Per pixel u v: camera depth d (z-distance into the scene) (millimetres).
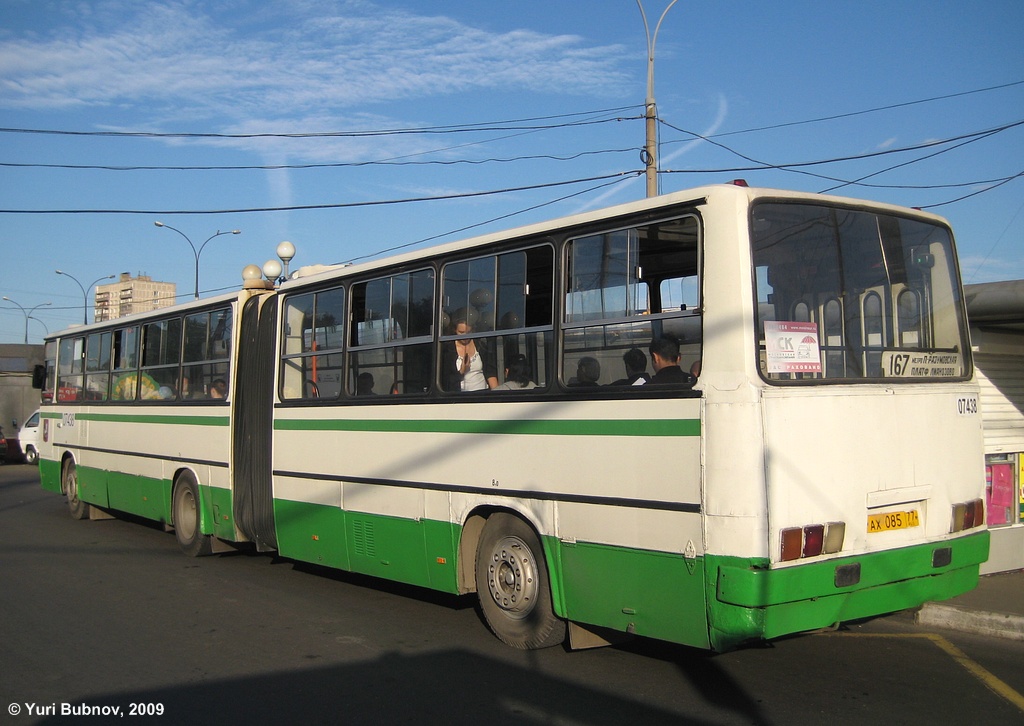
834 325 5871
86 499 14703
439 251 7633
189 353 11664
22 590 9578
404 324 8016
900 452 5922
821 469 5480
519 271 6875
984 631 7328
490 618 7121
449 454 7379
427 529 7586
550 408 6461
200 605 8812
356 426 8469
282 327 9734
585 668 6547
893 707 5652
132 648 7301
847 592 5555
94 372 14641
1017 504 9086
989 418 8781
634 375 5938
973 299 8203
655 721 5465
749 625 5156
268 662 6867
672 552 5562
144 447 12664
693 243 5684
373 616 8281
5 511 17234
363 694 6090
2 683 6418
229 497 10531
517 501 6723
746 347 5328
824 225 5930
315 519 9000
